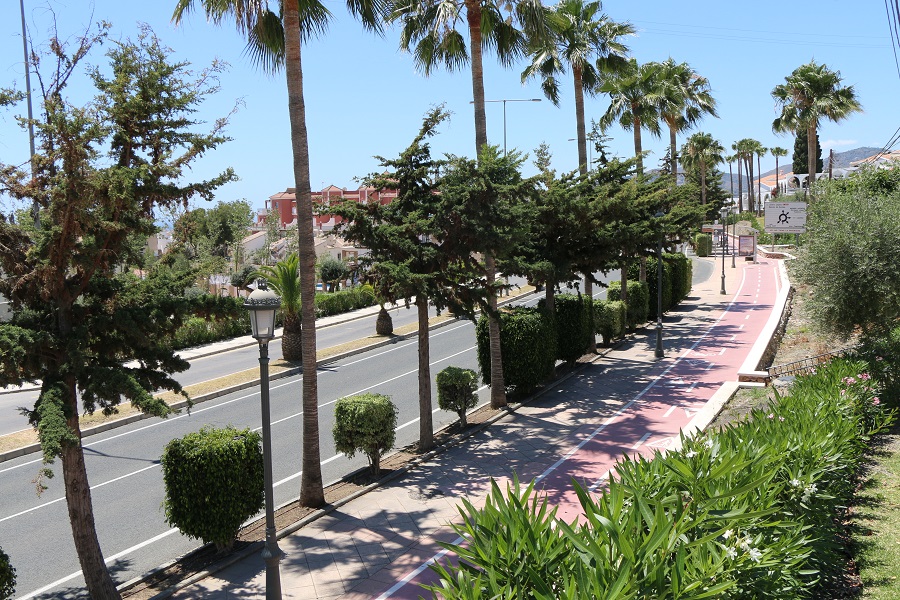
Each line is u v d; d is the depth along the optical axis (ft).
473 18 59.16
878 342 47.96
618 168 71.46
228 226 141.90
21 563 35.50
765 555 17.37
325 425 59.47
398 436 55.36
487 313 53.01
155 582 32.27
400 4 61.31
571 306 74.02
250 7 40.50
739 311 111.75
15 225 28.30
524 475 44.27
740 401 53.57
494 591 15.19
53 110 26.40
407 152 48.42
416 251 47.65
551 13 67.21
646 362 77.30
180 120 30.01
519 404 61.67
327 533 36.91
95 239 28.78
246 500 34.68
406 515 38.86
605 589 14.43
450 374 54.24
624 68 91.04
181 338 102.37
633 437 50.72
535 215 51.62
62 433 25.09
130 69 29.01
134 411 63.62
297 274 87.15
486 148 49.80
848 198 52.44
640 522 16.57
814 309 52.90
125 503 43.32
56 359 28.43
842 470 28.07
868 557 25.40
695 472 20.54
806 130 152.05
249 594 30.73
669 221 80.94
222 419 63.05
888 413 44.09
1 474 50.11
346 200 47.85
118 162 29.50
